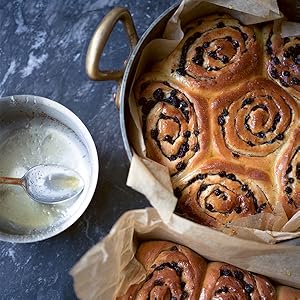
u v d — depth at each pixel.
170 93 0.41
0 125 0.47
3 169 0.46
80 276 0.40
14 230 0.45
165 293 0.41
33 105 0.45
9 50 0.49
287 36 0.42
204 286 0.42
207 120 0.41
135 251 0.43
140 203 0.46
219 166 0.40
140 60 0.40
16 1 0.49
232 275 0.42
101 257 0.39
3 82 0.48
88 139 0.44
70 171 0.45
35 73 0.48
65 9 0.49
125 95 0.39
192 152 0.41
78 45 0.49
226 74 0.41
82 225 0.46
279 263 0.41
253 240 0.40
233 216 0.40
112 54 0.48
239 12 0.42
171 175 0.41
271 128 0.41
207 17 0.42
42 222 0.45
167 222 0.39
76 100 0.48
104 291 0.41
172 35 0.41
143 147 0.40
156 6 0.49
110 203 0.46
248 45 0.41
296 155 0.40
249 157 0.41
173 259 0.42
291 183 0.40
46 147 0.46
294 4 0.42
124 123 0.39
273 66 0.42
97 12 0.49
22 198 0.46
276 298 0.42
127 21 0.40
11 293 0.46
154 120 0.41
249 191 0.40
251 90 0.41
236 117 0.41
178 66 0.41
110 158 0.47
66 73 0.48
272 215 0.40
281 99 0.41
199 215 0.40
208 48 0.41
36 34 0.49
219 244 0.40
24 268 0.46
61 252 0.46
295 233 0.39
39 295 0.46
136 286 0.42
